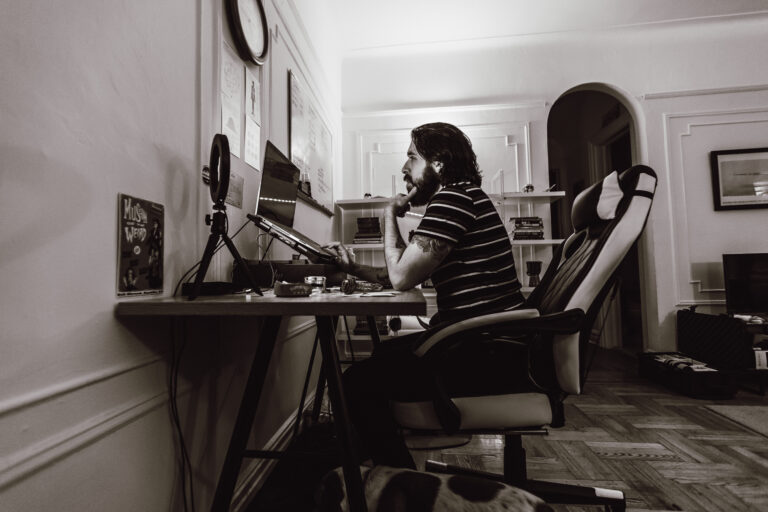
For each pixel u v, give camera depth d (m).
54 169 0.70
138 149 0.93
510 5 3.18
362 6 3.16
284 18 2.00
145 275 0.94
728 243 3.27
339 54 3.59
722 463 1.63
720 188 3.28
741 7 3.19
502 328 0.86
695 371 2.55
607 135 4.29
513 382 0.94
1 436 0.59
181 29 1.12
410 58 3.64
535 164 3.47
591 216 0.98
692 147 3.34
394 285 1.03
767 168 3.23
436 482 0.92
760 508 1.31
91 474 0.76
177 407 1.04
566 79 3.50
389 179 3.62
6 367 0.60
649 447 1.80
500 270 1.03
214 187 1.04
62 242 0.71
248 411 0.96
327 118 3.05
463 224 1.00
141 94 0.94
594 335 4.58
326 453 1.05
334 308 0.77
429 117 3.59
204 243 1.22
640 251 3.46
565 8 3.21
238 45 1.47
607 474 1.54
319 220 2.78
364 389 0.99
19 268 0.63
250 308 0.79
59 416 0.69
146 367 0.92
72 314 0.73
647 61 3.42
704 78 3.36
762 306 2.89
